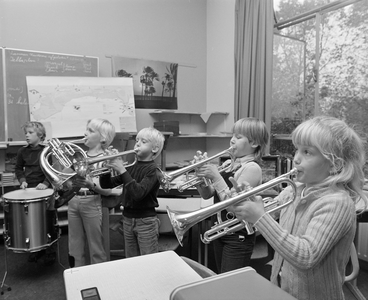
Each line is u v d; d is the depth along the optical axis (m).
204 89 4.64
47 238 2.15
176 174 1.62
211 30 4.50
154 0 4.11
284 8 3.57
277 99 3.73
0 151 3.17
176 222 1.02
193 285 0.65
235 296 0.61
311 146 0.87
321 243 0.80
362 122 2.82
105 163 1.67
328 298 0.87
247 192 0.90
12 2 3.21
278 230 0.83
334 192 0.87
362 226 2.47
